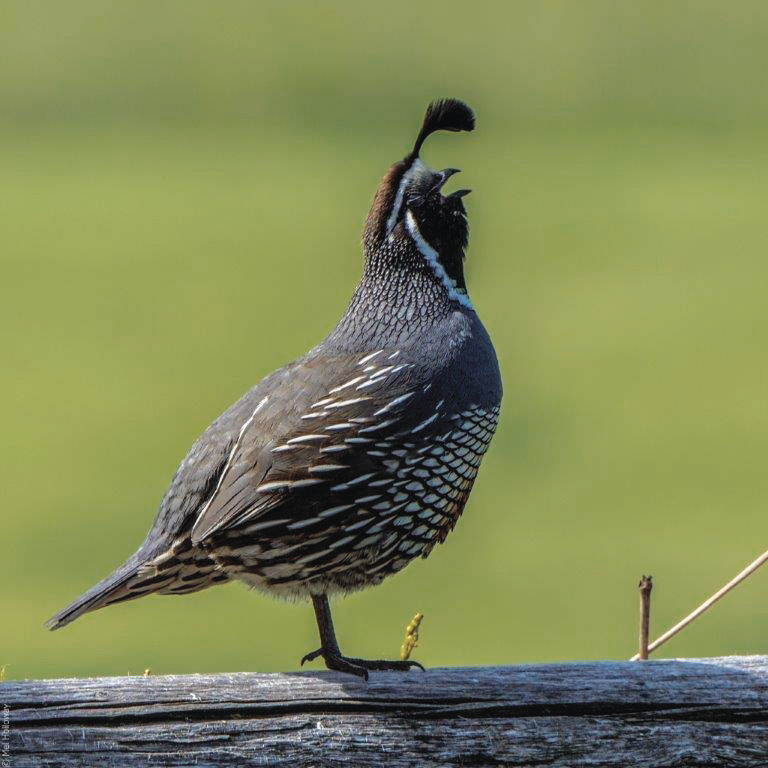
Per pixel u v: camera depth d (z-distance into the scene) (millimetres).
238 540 10250
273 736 8602
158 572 10664
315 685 8727
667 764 8766
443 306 10820
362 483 10250
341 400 10297
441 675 8828
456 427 10531
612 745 8750
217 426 10672
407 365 10461
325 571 10328
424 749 8688
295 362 10906
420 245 10898
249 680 8719
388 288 10883
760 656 9062
